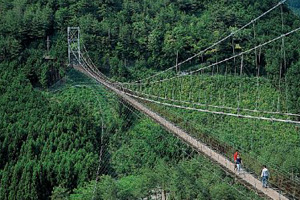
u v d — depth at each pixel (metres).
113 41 85.56
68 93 72.44
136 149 57.91
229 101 69.81
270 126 61.84
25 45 86.75
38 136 56.06
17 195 47.50
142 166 55.03
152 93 72.69
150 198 46.62
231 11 87.81
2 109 61.00
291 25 87.94
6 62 76.06
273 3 92.38
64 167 49.88
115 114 64.88
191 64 80.88
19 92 66.06
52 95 72.44
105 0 96.75
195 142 33.34
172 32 84.25
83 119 60.00
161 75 78.00
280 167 41.06
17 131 56.12
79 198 44.56
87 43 85.94
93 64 80.62
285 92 68.62
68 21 91.06
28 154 52.72
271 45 79.50
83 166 50.28
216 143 33.12
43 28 88.31
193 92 72.38
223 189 40.66
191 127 39.78
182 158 55.34
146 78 71.56
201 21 90.19
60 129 56.84
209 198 41.94
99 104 67.81
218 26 85.81
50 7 97.00
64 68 79.81
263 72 77.44
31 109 61.53
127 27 86.06
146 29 86.00
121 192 45.16
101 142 58.88
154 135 59.31
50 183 49.28
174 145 56.47
